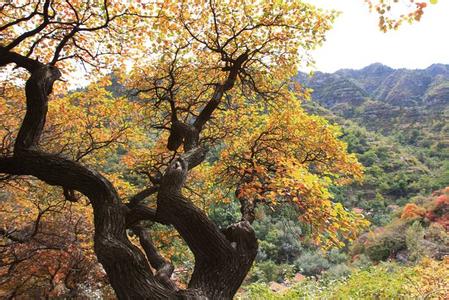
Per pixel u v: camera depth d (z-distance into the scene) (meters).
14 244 6.16
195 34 6.00
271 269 22.78
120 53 6.10
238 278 3.35
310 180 4.55
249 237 3.57
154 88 6.15
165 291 2.93
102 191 3.43
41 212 6.39
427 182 56.19
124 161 7.63
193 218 3.38
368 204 47.75
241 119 6.96
